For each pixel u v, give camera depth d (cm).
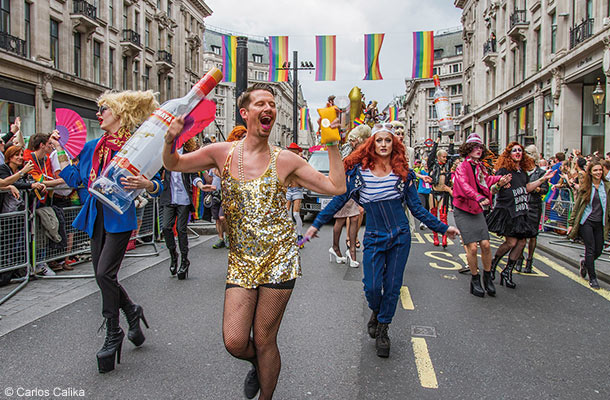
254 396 267
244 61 976
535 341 398
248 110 243
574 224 609
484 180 563
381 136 374
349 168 385
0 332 398
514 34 2794
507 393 301
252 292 240
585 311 490
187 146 569
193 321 433
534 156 860
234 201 245
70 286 561
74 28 2398
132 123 342
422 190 1009
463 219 552
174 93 3850
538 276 664
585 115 2139
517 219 571
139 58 3158
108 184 280
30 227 584
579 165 964
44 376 314
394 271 370
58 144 360
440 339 400
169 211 599
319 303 503
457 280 630
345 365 342
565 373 333
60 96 2270
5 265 548
